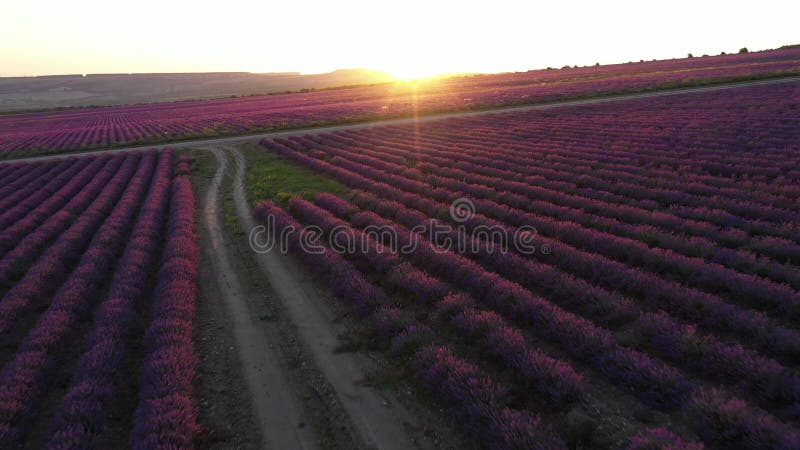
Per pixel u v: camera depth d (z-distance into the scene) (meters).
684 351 7.66
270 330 10.62
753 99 38.47
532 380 7.53
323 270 13.22
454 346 9.17
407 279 11.59
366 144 36.88
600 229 14.56
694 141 25.95
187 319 10.71
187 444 6.62
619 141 27.91
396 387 8.16
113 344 9.25
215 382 8.73
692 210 14.97
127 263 13.99
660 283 9.84
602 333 8.25
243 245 16.92
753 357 7.15
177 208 21.09
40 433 7.48
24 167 35.88
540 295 10.88
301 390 8.35
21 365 8.63
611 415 6.72
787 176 17.72
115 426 7.56
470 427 6.66
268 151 40.00
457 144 33.47
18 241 17.92
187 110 91.31
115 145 48.09
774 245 11.24
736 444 5.76
